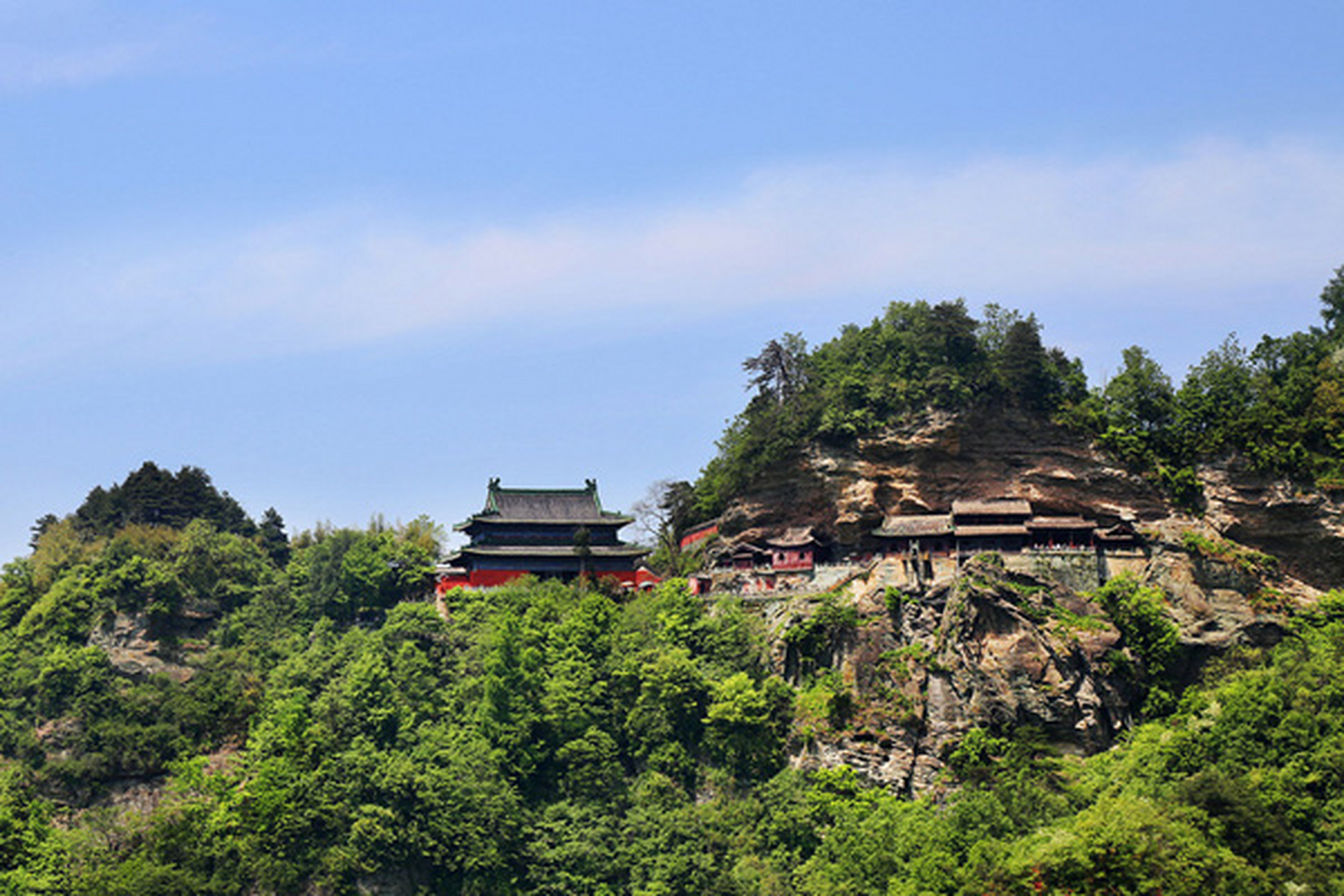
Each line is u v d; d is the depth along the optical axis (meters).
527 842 164.12
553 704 175.00
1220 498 187.12
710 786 170.00
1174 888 125.62
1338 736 141.12
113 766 176.75
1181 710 162.88
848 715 168.12
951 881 134.88
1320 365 198.00
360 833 160.00
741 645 179.62
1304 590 181.25
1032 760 158.75
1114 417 195.25
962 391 194.50
